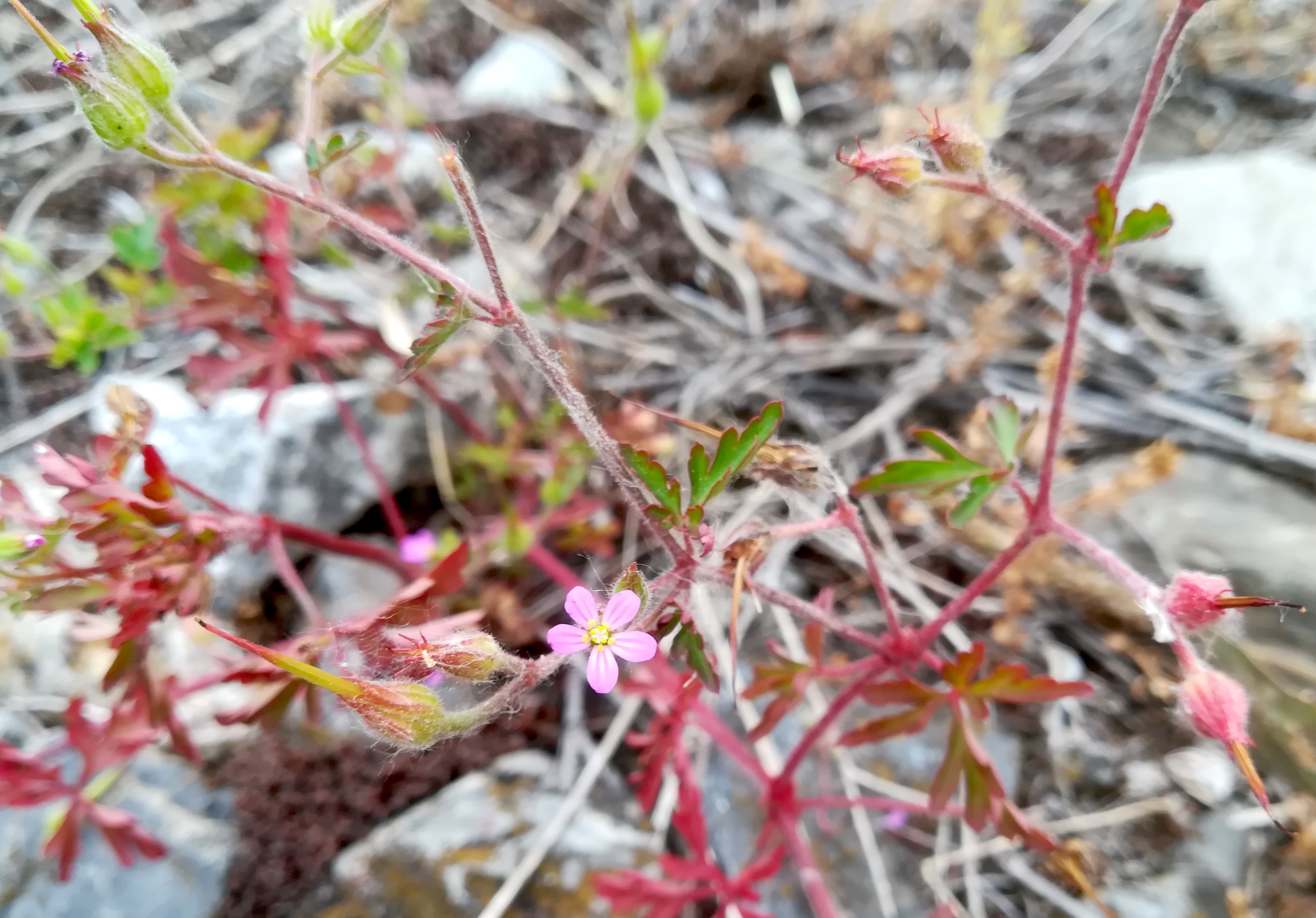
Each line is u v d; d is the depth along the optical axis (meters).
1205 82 0.22
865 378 0.18
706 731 0.13
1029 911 0.13
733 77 0.23
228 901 0.13
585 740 0.14
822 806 0.13
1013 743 0.14
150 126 0.08
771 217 0.20
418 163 0.20
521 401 0.16
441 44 0.23
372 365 0.17
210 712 0.14
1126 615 0.14
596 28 0.24
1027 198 0.20
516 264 0.19
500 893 0.12
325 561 0.16
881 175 0.09
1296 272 0.18
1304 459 0.15
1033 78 0.23
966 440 0.17
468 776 0.14
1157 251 0.19
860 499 0.17
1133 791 0.13
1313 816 0.12
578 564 0.16
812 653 0.11
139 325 0.14
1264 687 0.13
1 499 0.11
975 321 0.17
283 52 0.21
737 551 0.09
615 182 0.18
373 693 0.08
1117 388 0.17
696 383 0.18
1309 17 0.22
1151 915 0.12
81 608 0.11
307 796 0.13
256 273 0.16
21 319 0.17
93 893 0.12
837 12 0.24
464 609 0.15
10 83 0.19
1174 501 0.15
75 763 0.13
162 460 0.11
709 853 0.13
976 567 0.16
